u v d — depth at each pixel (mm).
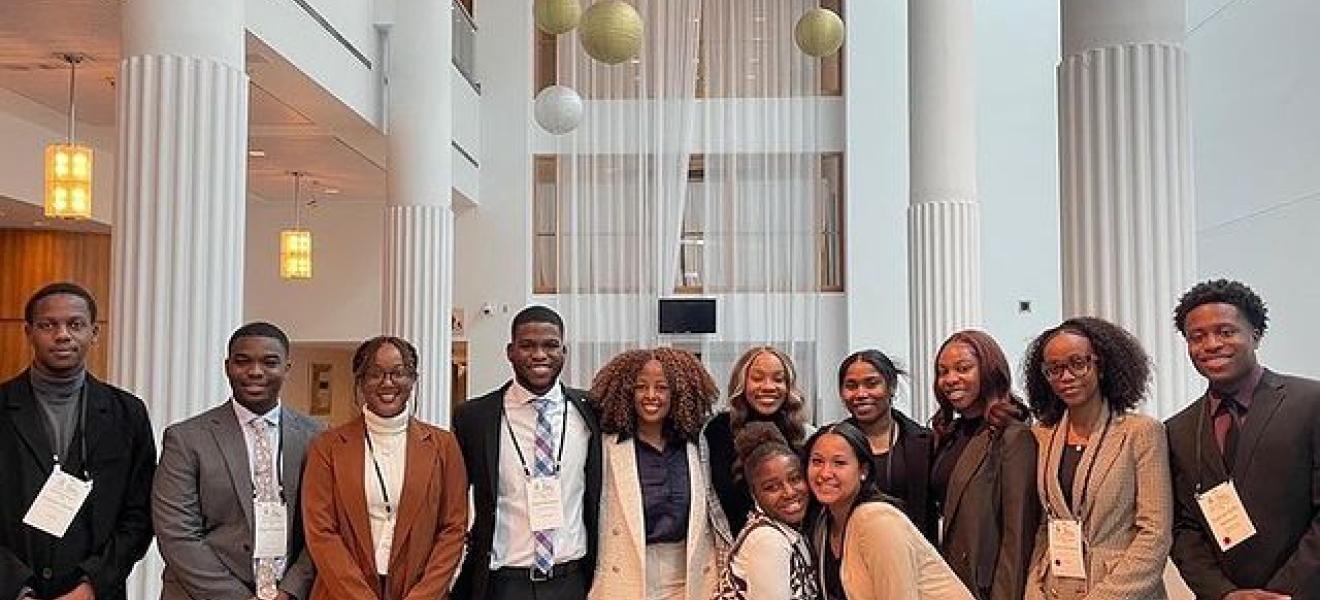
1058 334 3316
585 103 13477
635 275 13328
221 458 3566
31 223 10102
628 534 3699
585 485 3795
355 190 12586
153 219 4699
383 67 9891
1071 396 3270
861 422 3912
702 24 13562
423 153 9680
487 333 13211
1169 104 4383
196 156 4766
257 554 3531
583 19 6539
